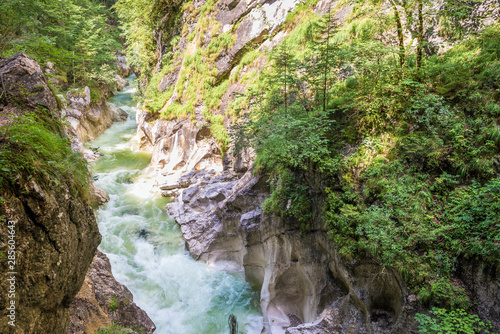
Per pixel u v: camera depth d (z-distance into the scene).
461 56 7.73
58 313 5.05
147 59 26.59
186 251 12.66
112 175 18.00
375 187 7.13
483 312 5.27
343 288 7.89
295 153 8.19
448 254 5.90
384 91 7.96
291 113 9.30
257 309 10.28
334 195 7.70
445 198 6.50
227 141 15.02
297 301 9.66
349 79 9.20
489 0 7.84
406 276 5.97
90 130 23.52
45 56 6.29
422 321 5.31
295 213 8.53
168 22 23.67
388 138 7.57
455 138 6.78
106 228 13.41
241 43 16.14
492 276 5.29
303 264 8.63
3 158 3.88
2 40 5.98
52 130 5.66
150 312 9.91
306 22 12.87
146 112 20.81
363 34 9.62
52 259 4.42
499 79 6.79
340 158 7.91
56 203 4.52
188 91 18.39
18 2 5.98
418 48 7.91
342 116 8.64
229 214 11.55
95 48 26.66
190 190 14.40
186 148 17.50
